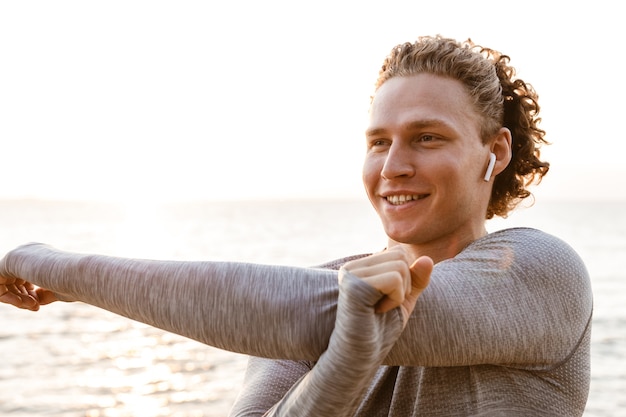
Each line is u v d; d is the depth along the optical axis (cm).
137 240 8700
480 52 182
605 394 1577
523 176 192
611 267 4853
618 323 2594
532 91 188
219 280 122
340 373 112
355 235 9462
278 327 118
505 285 138
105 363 2219
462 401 145
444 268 139
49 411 1691
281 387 169
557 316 142
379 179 164
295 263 5566
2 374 2073
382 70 169
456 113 158
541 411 142
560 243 152
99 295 132
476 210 165
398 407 153
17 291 153
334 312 118
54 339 2625
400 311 116
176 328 124
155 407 1703
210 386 1886
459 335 129
